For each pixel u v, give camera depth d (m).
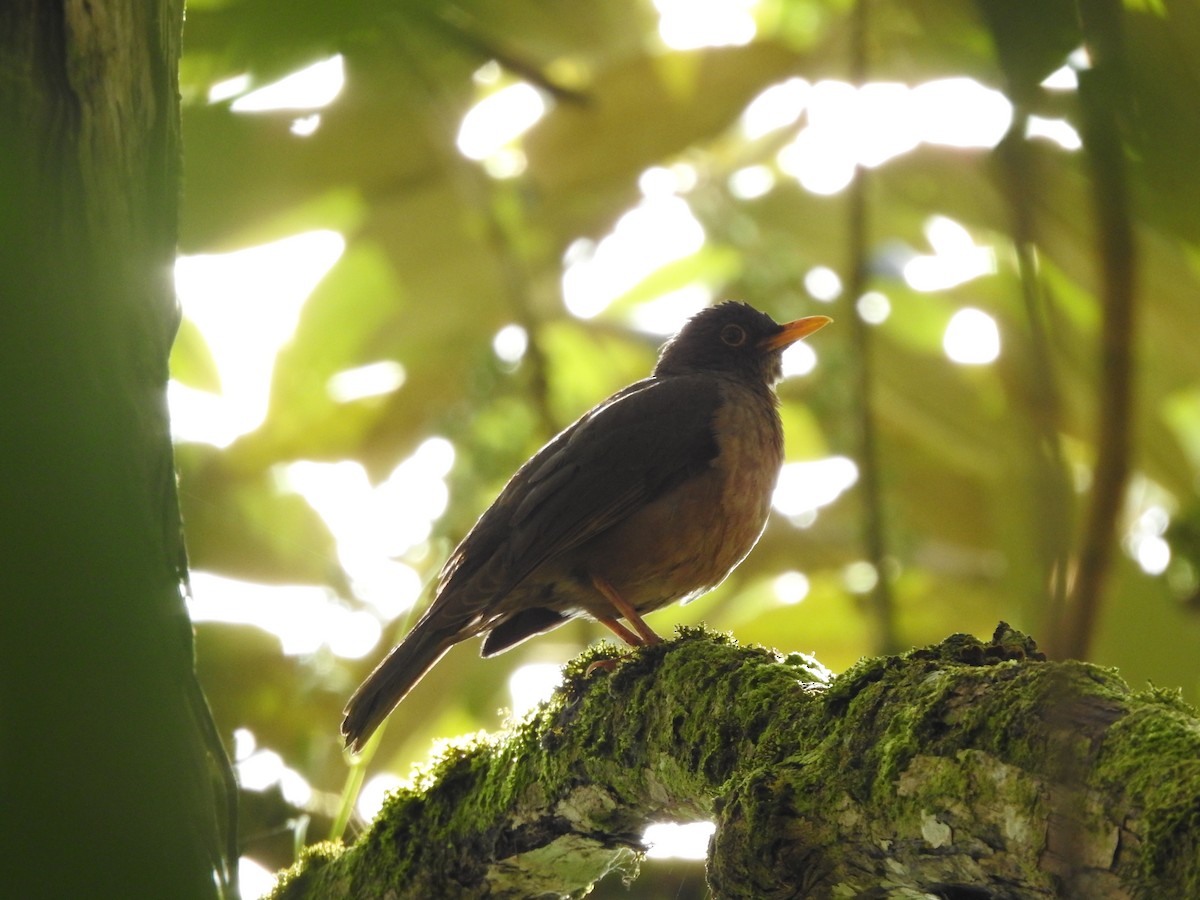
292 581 12.16
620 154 12.09
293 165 9.51
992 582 13.03
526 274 12.62
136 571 2.35
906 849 4.60
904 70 5.89
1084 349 5.87
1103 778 3.78
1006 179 3.19
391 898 7.92
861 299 9.90
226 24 3.46
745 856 5.01
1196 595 10.98
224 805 3.58
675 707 6.52
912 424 12.62
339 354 13.49
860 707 5.00
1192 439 12.42
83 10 3.77
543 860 7.68
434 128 10.58
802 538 13.52
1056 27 2.93
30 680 2.21
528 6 9.59
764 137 13.54
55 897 2.15
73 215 3.61
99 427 2.46
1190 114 3.12
